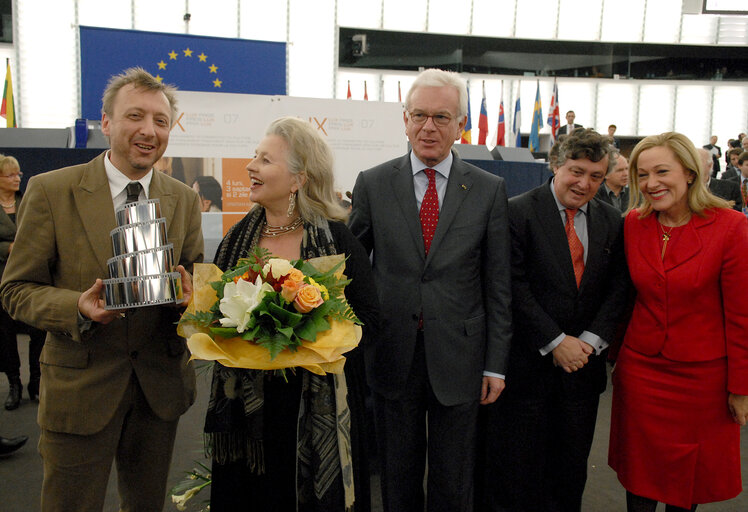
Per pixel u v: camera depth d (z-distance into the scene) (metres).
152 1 12.23
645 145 1.96
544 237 2.12
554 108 11.91
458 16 14.14
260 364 1.36
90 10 11.87
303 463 1.52
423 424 1.99
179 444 3.16
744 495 2.69
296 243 1.65
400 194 1.96
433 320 1.88
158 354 1.64
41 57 11.61
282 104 4.40
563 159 2.05
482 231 1.92
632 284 2.11
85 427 1.52
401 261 1.92
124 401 1.60
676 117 14.95
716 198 1.91
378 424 2.04
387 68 13.85
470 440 1.94
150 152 1.57
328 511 1.48
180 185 1.76
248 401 1.49
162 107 1.57
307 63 13.41
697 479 1.95
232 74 6.19
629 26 14.64
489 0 14.20
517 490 2.19
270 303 1.35
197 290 1.49
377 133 4.64
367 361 2.02
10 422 3.46
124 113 1.53
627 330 2.09
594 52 14.63
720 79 14.85
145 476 1.69
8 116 9.98
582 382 2.13
